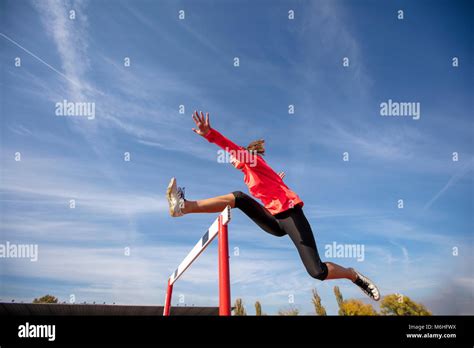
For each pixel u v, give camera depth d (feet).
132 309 55.83
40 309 49.90
